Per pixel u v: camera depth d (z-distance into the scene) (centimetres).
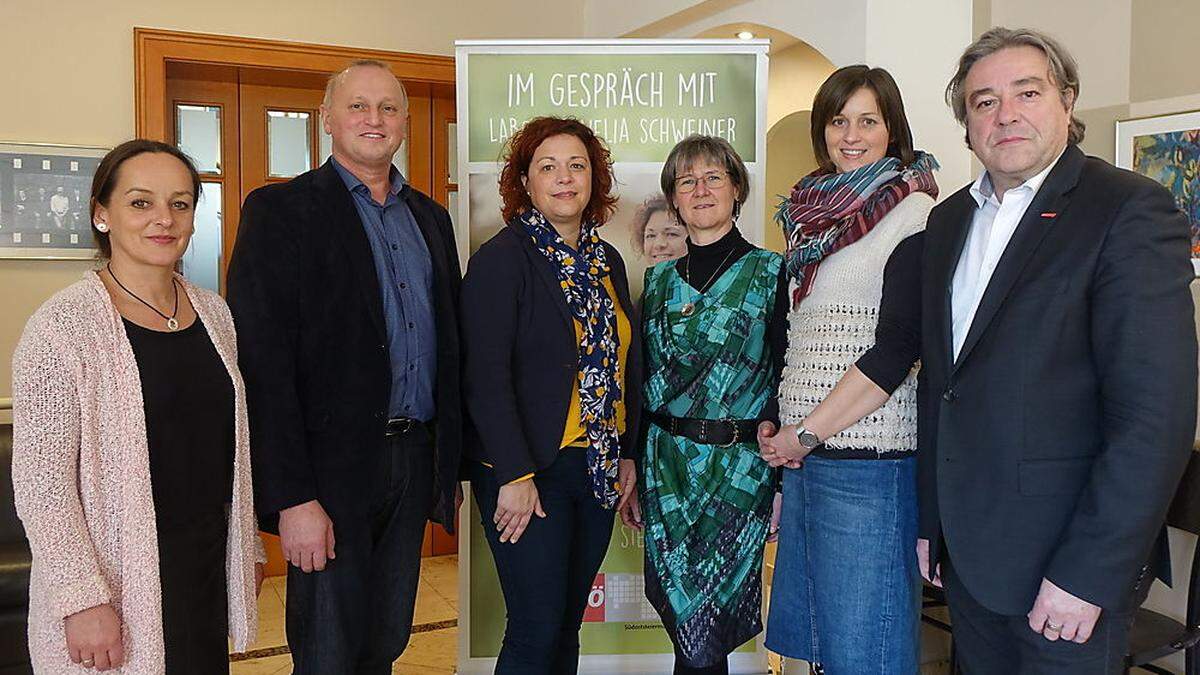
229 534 175
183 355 167
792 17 347
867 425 191
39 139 365
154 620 157
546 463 203
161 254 164
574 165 210
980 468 158
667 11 398
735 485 218
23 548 280
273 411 189
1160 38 272
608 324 212
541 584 206
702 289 220
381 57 417
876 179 192
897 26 309
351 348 197
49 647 156
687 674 226
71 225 369
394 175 220
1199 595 230
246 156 419
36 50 363
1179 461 140
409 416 211
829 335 194
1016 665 166
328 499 196
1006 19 307
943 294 169
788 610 210
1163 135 270
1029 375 152
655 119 293
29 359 152
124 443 156
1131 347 141
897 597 193
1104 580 141
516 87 291
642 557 297
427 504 217
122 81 377
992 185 168
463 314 206
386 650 215
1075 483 151
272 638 348
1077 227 150
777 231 534
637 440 232
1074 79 158
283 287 192
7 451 300
